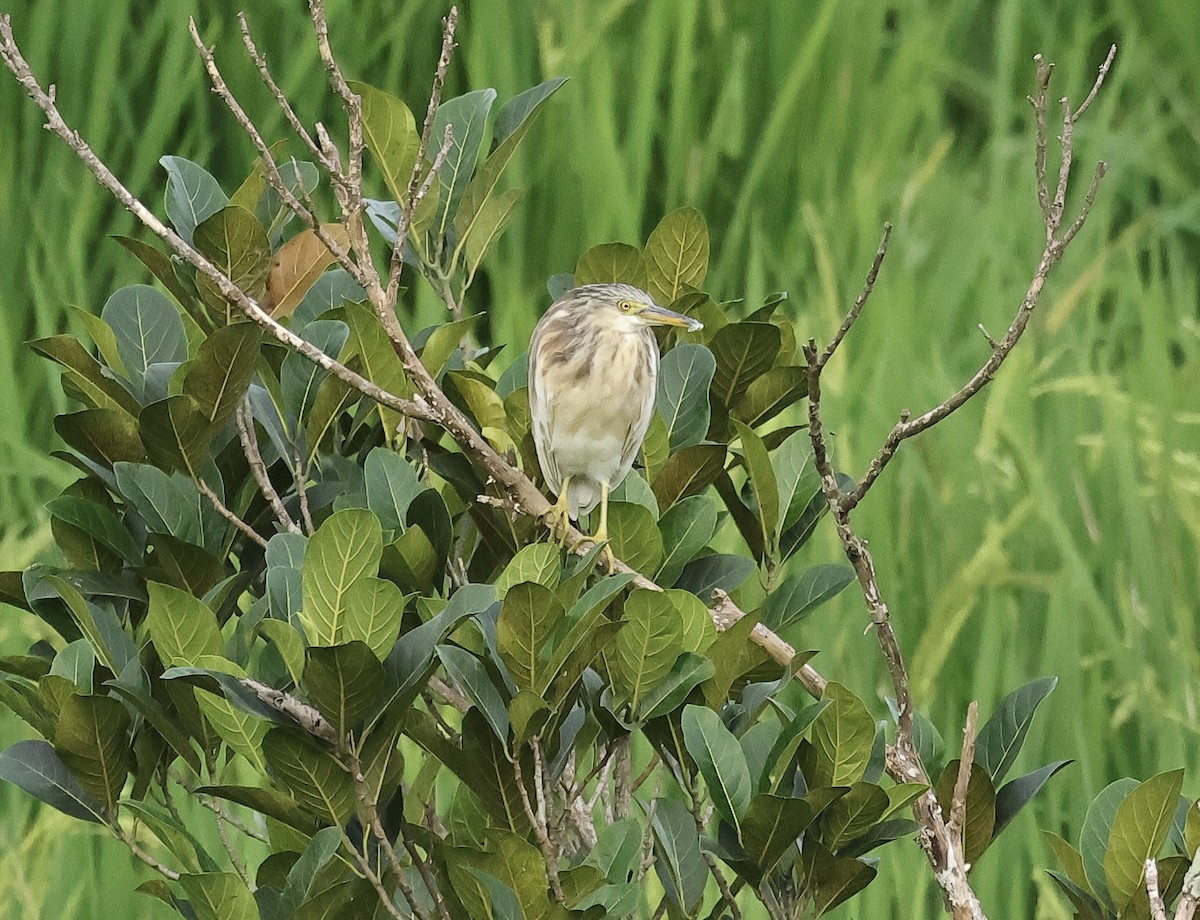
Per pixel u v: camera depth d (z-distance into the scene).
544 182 13.05
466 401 5.57
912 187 12.93
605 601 4.36
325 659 4.11
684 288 6.36
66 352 5.27
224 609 5.39
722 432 5.94
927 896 8.73
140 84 13.50
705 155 13.45
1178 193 14.51
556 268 12.95
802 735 4.64
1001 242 13.09
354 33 13.40
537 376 6.77
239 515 5.47
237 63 13.30
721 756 4.60
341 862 4.71
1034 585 10.04
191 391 5.04
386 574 5.00
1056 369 12.09
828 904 4.79
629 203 12.82
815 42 13.35
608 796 5.78
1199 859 4.33
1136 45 15.41
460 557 5.73
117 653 4.92
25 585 5.08
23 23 13.29
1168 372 11.78
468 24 13.96
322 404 5.32
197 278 5.45
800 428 5.75
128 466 5.05
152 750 5.04
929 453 10.74
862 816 4.62
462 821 5.14
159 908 8.33
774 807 4.50
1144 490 10.59
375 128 5.80
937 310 12.42
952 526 10.43
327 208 12.45
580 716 4.88
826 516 10.32
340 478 5.52
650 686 4.73
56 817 8.47
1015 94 15.46
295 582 4.62
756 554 5.78
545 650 4.51
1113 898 4.74
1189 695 9.63
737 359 5.76
